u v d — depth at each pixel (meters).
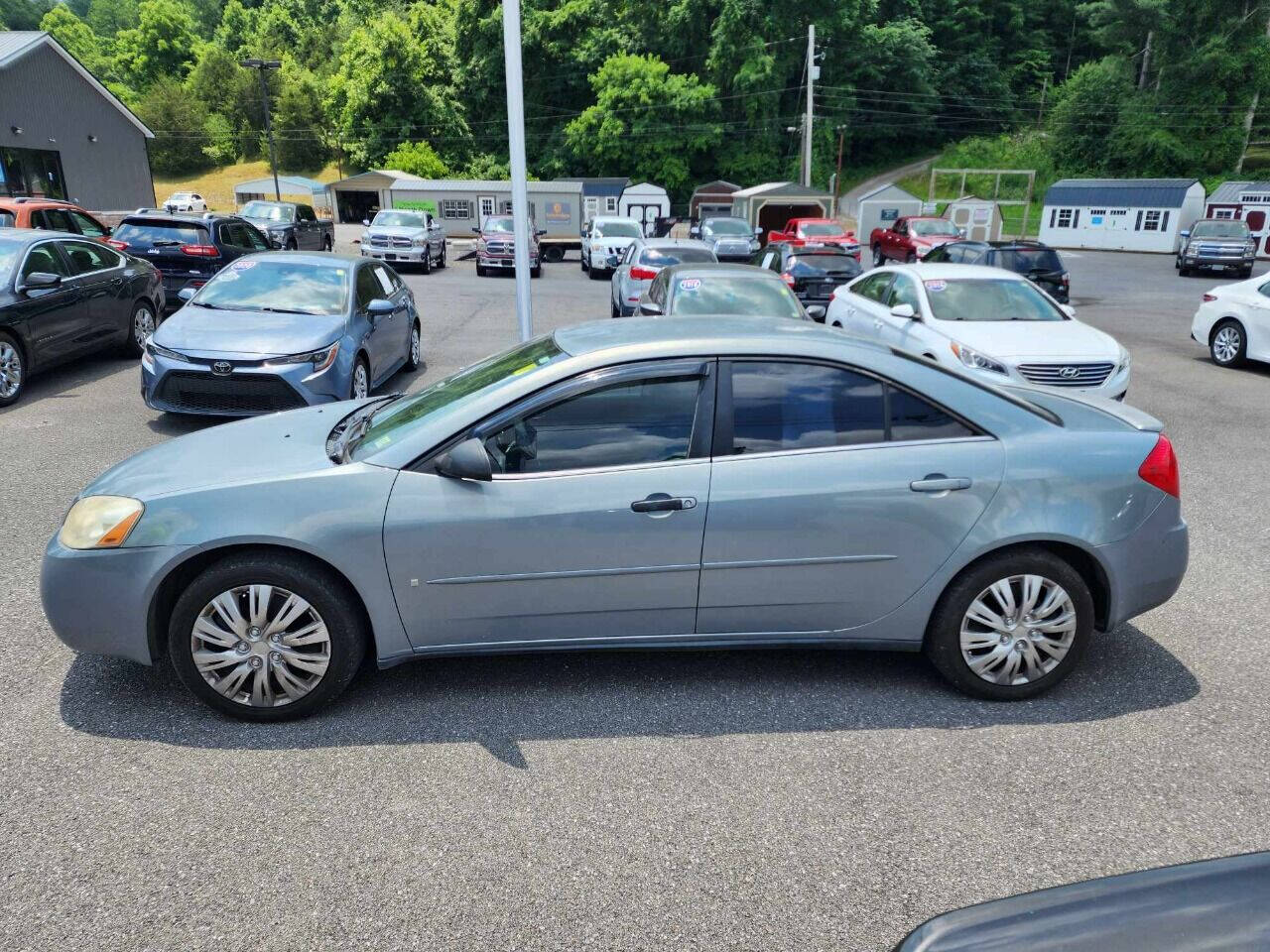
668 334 3.61
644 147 69.69
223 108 88.75
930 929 1.42
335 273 8.65
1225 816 2.88
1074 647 3.56
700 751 3.23
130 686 3.63
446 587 3.35
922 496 3.42
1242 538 5.62
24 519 5.49
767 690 3.67
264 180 60.84
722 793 2.98
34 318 8.84
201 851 2.68
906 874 2.61
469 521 3.29
